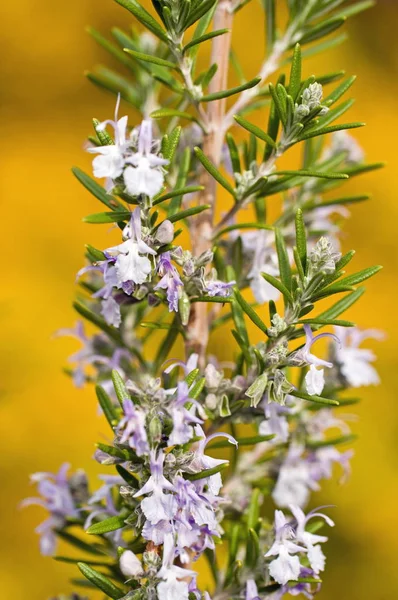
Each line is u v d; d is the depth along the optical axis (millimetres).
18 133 1082
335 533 1003
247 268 551
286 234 580
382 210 1089
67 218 1048
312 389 490
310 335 494
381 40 1137
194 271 502
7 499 982
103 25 1104
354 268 1082
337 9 1104
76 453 985
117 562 539
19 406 985
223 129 551
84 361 574
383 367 1039
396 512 994
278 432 519
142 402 476
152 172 470
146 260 480
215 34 511
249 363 514
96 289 574
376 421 1017
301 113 513
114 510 525
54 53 1093
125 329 572
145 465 481
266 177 523
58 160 1071
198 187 490
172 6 513
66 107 1089
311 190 584
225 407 516
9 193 1054
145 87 610
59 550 921
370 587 996
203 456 483
